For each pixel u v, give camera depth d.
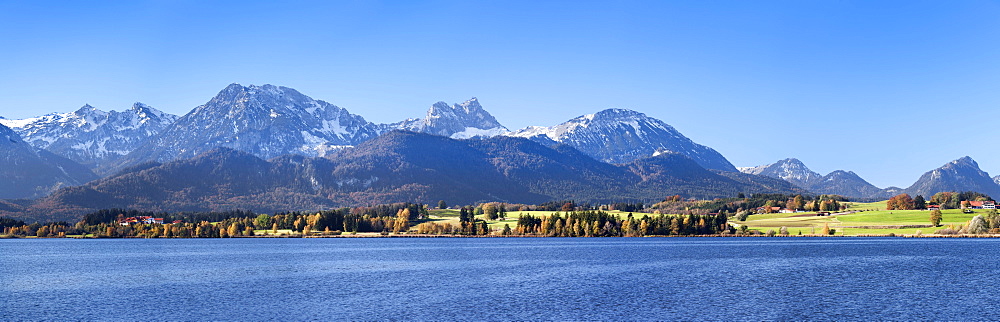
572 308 114.56
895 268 172.75
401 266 187.12
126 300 126.25
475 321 104.50
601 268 177.62
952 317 107.00
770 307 115.31
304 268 182.62
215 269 181.00
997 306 115.50
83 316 111.69
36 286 146.38
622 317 107.38
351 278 157.12
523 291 133.75
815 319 105.69
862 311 111.69
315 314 111.06
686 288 137.38
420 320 105.56
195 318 109.31
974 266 176.00
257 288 140.62
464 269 177.00
